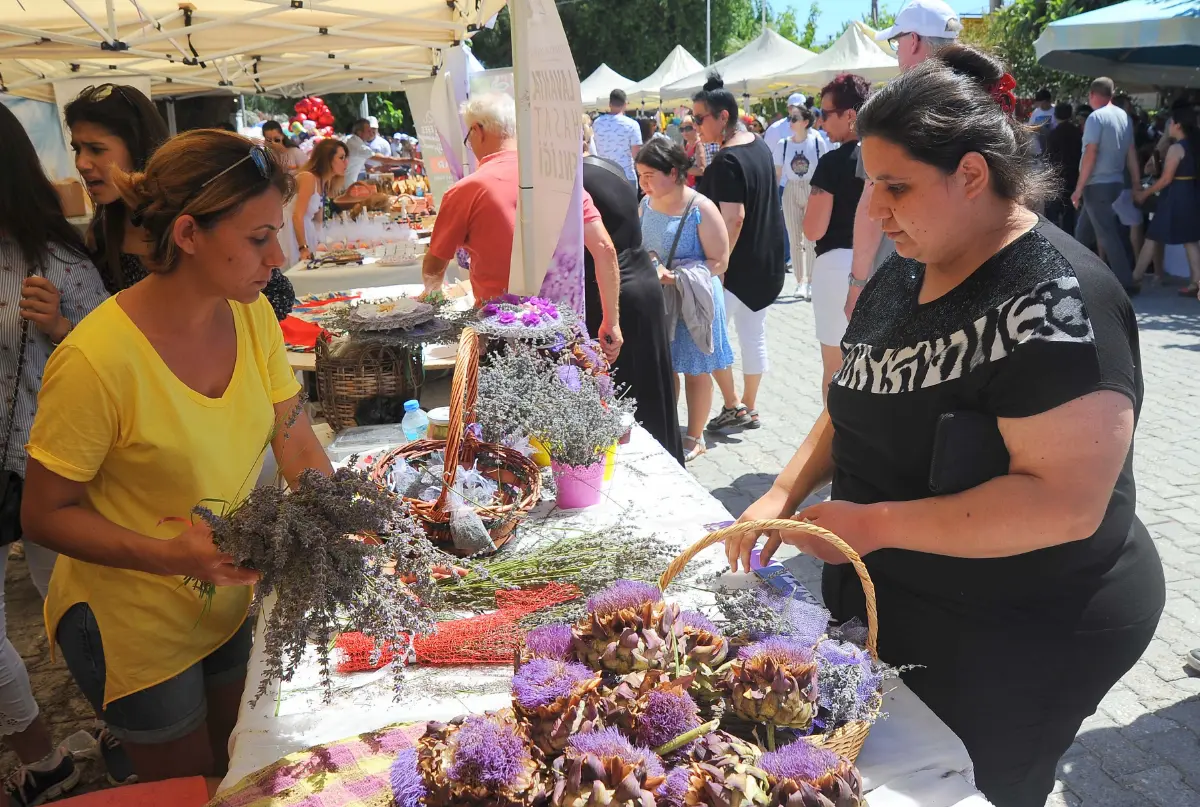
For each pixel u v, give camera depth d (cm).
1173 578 379
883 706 149
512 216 347
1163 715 301
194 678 185
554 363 246
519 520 192
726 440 558
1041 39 695
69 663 183
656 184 478
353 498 140
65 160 703
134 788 160
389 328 283
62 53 476
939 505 141
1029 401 131
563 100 319
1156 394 606
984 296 138
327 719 146
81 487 161
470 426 210
